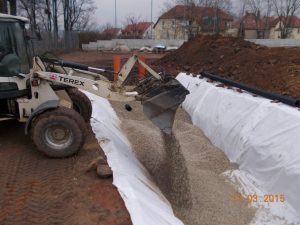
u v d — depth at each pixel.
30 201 5.31
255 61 13.27
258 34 68.19
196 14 56.09
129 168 6.54
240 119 8.45
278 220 5.96
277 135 6.95
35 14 41.62
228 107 9.25
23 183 5.85
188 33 51.97
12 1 24.45
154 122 6.79
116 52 40.16
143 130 9.62
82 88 7.25
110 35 60.34
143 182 6.30
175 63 19.02
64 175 6.12
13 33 7.12
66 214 4.97
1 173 6.22
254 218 6.16
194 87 12.37
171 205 6.34
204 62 16.80
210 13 56.22
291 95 9.68
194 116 11.21
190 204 6.45
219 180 7.47
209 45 17.94
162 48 39.69
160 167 7.52
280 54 13.13
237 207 6.48
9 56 7.04
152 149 8.37
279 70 11.65
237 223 6.07
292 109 7.20
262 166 7.04
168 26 69.81
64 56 32.50
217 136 9.27
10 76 7.02
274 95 8.19
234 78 13.06
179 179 6.84
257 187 6.92
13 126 8.62
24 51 7.50
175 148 7.15
